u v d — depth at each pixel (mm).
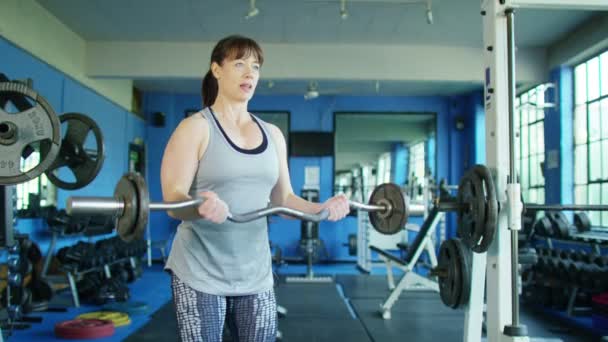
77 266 4051
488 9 1686
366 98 7047
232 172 1122
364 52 4984
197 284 1102
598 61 4531
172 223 6887
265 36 4773
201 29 4598
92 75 4895
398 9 4105
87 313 3682
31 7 3904
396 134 7594
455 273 1898
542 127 5395
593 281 3496
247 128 1208
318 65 4953
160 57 4934
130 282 5223
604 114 4441
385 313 3613
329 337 3088
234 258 1137
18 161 1818
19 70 3750
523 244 4055
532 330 3383
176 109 7016
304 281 5258
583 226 4254
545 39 4832
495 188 1550
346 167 7559
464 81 5008
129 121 6215
